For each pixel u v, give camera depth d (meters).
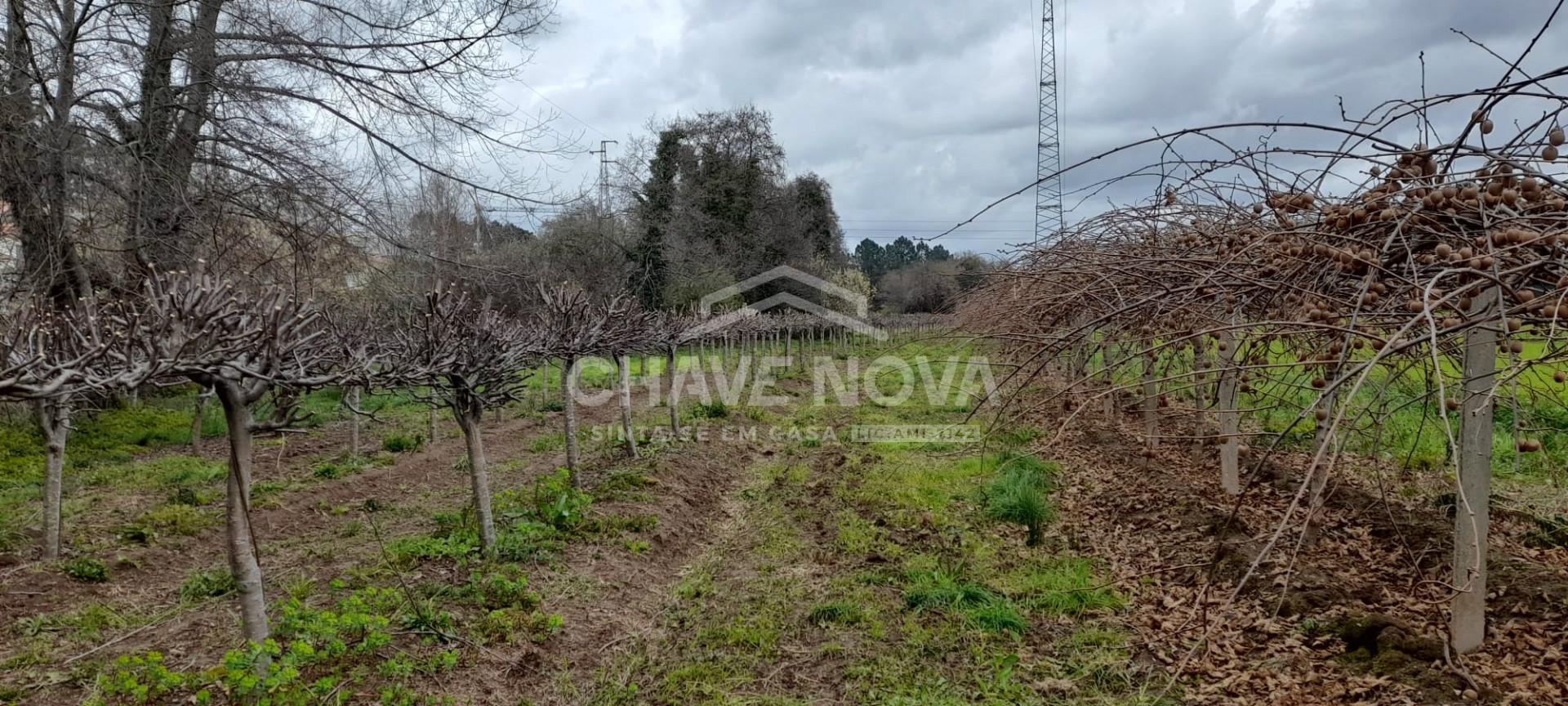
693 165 31.64
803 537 7.17
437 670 4.20
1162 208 5.61
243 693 3.58
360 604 4.34
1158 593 5.48
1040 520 6.91
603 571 5.89
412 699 3.89
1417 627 4.52
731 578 6.14
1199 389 6.81
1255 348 4.99
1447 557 5.41
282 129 10.46
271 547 6.23
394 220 11.30
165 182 9.81
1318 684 4.04
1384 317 3.15
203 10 10.33
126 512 7.20
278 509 7.32
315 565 5.76
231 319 3.53
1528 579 4.72
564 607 5.23
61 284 9.48
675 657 4.83
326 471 8.90
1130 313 4.30
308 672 4.02
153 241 9.56
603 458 9.84
